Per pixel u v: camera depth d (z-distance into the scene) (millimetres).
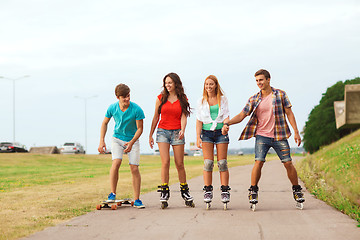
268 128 6402
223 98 6691
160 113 7055
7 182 13391
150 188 10609
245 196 8516
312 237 4363
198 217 5742
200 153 85188
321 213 5961
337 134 43844
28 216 6051
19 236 4633
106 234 4723
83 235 4684
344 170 11102
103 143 7109
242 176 14977
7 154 39344
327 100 46000
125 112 6957
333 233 4555
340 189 8398
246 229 4812
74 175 17172
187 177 14812
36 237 4594
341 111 33406
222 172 6590
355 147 14539
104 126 7168
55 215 6117
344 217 5602
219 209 6570
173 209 6664
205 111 6648
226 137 6617
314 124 45938
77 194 9047
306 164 17484
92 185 11641
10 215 6141
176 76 6949
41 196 8742
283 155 6387
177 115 6977
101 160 40812
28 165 32000
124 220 5629
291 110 6355
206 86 6641
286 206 6820
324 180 10523
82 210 6629
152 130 7090
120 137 7070
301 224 5098
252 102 6453
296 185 6473
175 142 6938
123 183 12133
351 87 28797
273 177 14250
